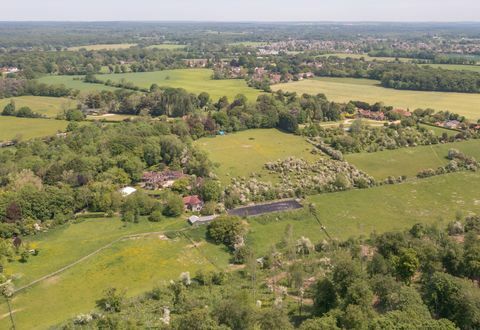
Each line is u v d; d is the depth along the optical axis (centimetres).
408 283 9500
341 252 11119
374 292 8662
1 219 12600
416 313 7750
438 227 12212
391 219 13562
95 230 12769
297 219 13562
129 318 8838
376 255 9844
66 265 11062
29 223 12606
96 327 8600
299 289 9850
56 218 13025
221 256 11631
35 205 13000
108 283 10400
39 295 9938
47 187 13800
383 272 9450
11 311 9375
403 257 9625
